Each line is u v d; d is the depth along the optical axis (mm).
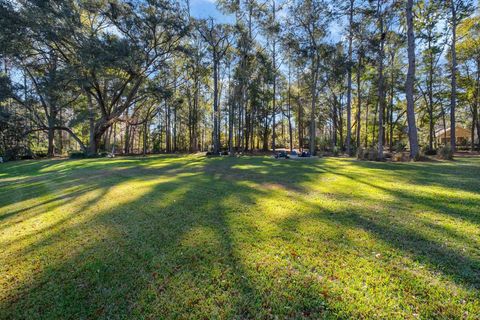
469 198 4711
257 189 6156
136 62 19469
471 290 2137
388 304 2012
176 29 20062
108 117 22781
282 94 27938
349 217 3908
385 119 27219
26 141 24125
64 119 24109
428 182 6312
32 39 18625
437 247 2879
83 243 3311
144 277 2508
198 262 2730
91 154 21719
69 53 20547
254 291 2230
